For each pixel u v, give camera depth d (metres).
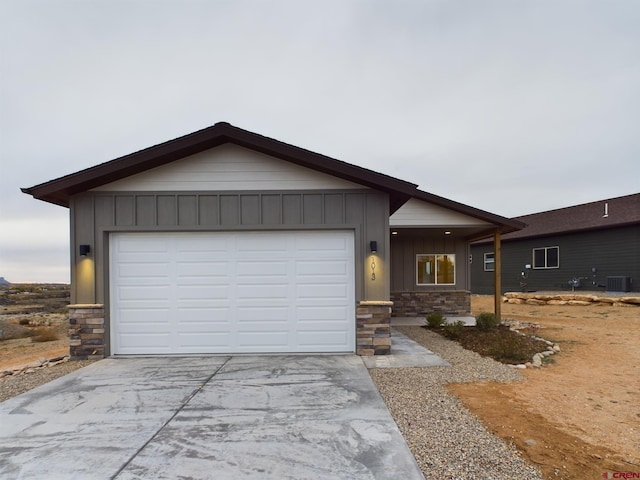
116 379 5.03
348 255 6.53
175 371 5.38
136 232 6.46
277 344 6.46
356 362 5.83
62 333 13.41
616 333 8.40
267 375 5.14
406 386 4.68
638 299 11.87
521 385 4.77
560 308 13.15
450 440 3.22
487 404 4.07
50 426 3.54
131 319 6.45
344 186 6.47
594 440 3.24
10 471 2.75
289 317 6.48
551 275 17.30
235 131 6.09
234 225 6.43
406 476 2.64
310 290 6.50
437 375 5.16
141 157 6.01
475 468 2.78
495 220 9.73
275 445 3.12
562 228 16.80
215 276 6.49
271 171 6.50
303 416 3.72
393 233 11.38
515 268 19.20
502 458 2.92
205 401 4.17
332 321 6.49
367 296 6.38
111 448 3.09
